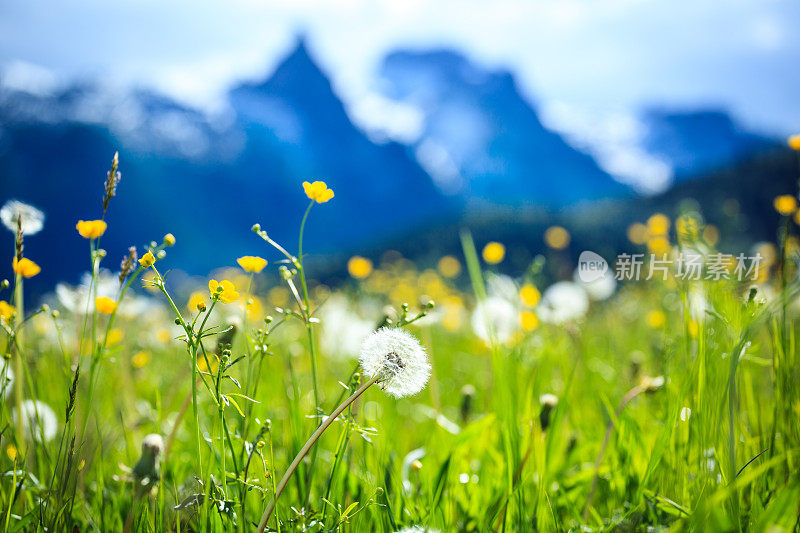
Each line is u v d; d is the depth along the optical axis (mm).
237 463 1893
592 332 4656
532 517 2154
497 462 2502
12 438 2273
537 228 34844
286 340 4066
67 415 1860
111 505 2277
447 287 9180
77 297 2770
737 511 1650
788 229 2174
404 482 2346
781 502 1416
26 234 2238
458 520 2188
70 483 2094
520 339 3447
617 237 26938
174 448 2709
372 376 1625
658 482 2207
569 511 2291
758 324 1787
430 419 3584
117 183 1967
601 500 2414
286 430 2549
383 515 1986
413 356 1629
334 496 2020
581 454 2818
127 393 3162
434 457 2760
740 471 1864
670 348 2367
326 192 1868
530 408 2555
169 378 3762
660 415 2705
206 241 159375
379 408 2984
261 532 1552
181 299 6301
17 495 2068
